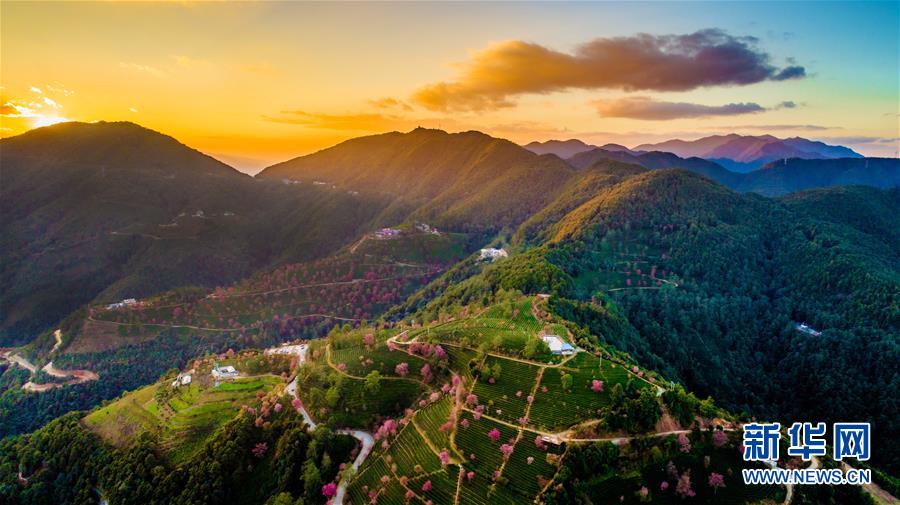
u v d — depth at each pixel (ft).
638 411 424.46
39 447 608.60
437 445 463.83
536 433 437.99
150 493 504.02
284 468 484.74
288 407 563.48
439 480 427.33
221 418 588.50
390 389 572.92
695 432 417.90
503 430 451.94
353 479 464.24
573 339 578.25
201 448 544.21
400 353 627.87
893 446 638.94
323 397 566.77
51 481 573.33
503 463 422.41
